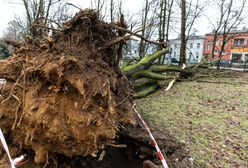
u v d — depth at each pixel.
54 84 2.77
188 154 3.70
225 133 4.75
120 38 3.19
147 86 8.59
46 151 2.77
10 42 3.48
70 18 3.42
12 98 2.99
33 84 2.89
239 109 6.26
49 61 2.81
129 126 3.68
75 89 2.74
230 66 23.14
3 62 3.21
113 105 2.86
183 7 12.97
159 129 4.40
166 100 7.42
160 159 3.16
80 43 3.16
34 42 3.36
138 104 6.94
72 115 2.62
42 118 2.60
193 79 10.22
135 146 3.48
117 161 3.48
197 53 44.50
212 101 7.07
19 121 2.72
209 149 4.03
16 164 2.96
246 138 4.55
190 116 5.75
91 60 2.99
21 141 2.97
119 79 3.46
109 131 2.69
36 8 9.75
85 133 2.61
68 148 2.72
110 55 3.42
